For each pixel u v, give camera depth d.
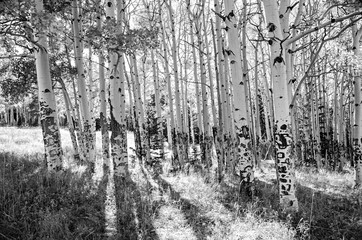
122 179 7.68
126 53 7.46
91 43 7.23
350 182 10.59
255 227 5.14
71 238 4.40
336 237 5.06
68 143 19.20
